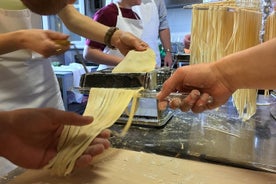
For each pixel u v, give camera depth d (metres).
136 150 0.61
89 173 0.52
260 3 0.75
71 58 2.80
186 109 0.55
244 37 0.73
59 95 1.08
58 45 0.61
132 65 0.71
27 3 0.32
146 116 0.74
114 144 0.64
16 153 0.46
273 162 0.54
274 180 0.49
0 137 0.44
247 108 0.78
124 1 1.47
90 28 0.92
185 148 0.61
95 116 0.57
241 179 0.49
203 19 0.78
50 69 1.02
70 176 0.51
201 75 0.53
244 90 0.76
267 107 0.91
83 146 0.49
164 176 0.51
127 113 0.65
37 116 0.48
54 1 0.32
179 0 2.33
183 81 0.55
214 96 0.55
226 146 0.61
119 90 0.61
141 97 0.62
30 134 0.47
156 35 1.73
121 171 0.52
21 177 0.51
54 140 0.51
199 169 0.53
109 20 1.46
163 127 0.74
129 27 1.49
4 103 0.85
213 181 0.49
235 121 0.78
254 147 0.61
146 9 1.63
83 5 2.63
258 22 0.74
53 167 0.48
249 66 0.49
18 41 0.65
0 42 0.66
